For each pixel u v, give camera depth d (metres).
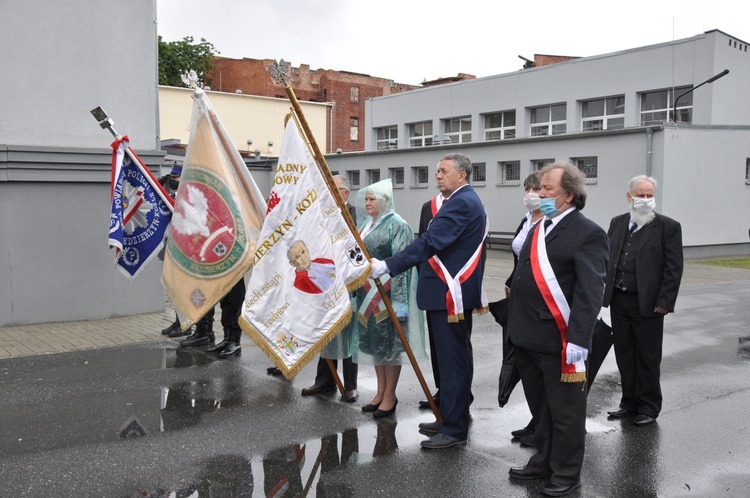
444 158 4.99
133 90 9.76
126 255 7.70
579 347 3.96
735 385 6.66
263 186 30.56
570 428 4.12
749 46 26.06
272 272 5.06
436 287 4.87
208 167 6.94
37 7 9.01
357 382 6.56
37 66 9.05
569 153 22.27
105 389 6.23
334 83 52.12
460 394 4.90
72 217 9.20
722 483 4.31
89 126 9.45
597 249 4.04
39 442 4.92
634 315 5.41
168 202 7.64
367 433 5.16
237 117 41.59
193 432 5.15
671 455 4.78
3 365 7.03
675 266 5.25
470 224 4.86
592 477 4.38
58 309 9.19
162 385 6.38
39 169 8.88
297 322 5.02
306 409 5.73
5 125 8.90
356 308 5.66
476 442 5.02
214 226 6.91
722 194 21.48
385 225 5.57
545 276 4.12
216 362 7.25
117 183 7.52
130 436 5.05
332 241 5.06
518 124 30.72
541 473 4.34
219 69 50.50
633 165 20.59
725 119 25.39
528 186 5.27
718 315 10.73
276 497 4.07
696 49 25.09
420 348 5.56
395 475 4.39
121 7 9.59
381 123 36.66
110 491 4.13
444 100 33.50
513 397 6.20
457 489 4.19
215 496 4.08
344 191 6.18
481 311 5.03
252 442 4.95
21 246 8.91
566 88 28.94
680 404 6.01
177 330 8.49
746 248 22.45
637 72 26.73
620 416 5.64
